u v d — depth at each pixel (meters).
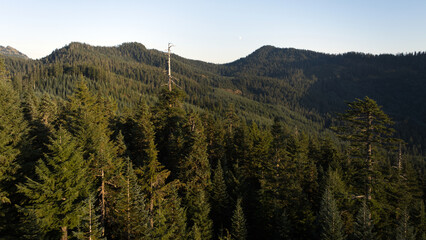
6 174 20.25
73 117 31.59
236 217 28.25
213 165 43.09
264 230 31.83
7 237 18.36
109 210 25.69
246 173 42.97
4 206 20.06
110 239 24.47
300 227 30.23
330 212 23.62
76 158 20.36
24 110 37.53
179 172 32.97
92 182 23.81
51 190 18.86
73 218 18.97
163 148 40.75
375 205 27.73
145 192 27.19
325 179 37.75
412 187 52.19
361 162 27.95
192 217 28.73
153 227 22.14
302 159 40.44
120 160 28.92
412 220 37.06
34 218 16.77
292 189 32.22
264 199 32.91
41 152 25.48
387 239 28.61
